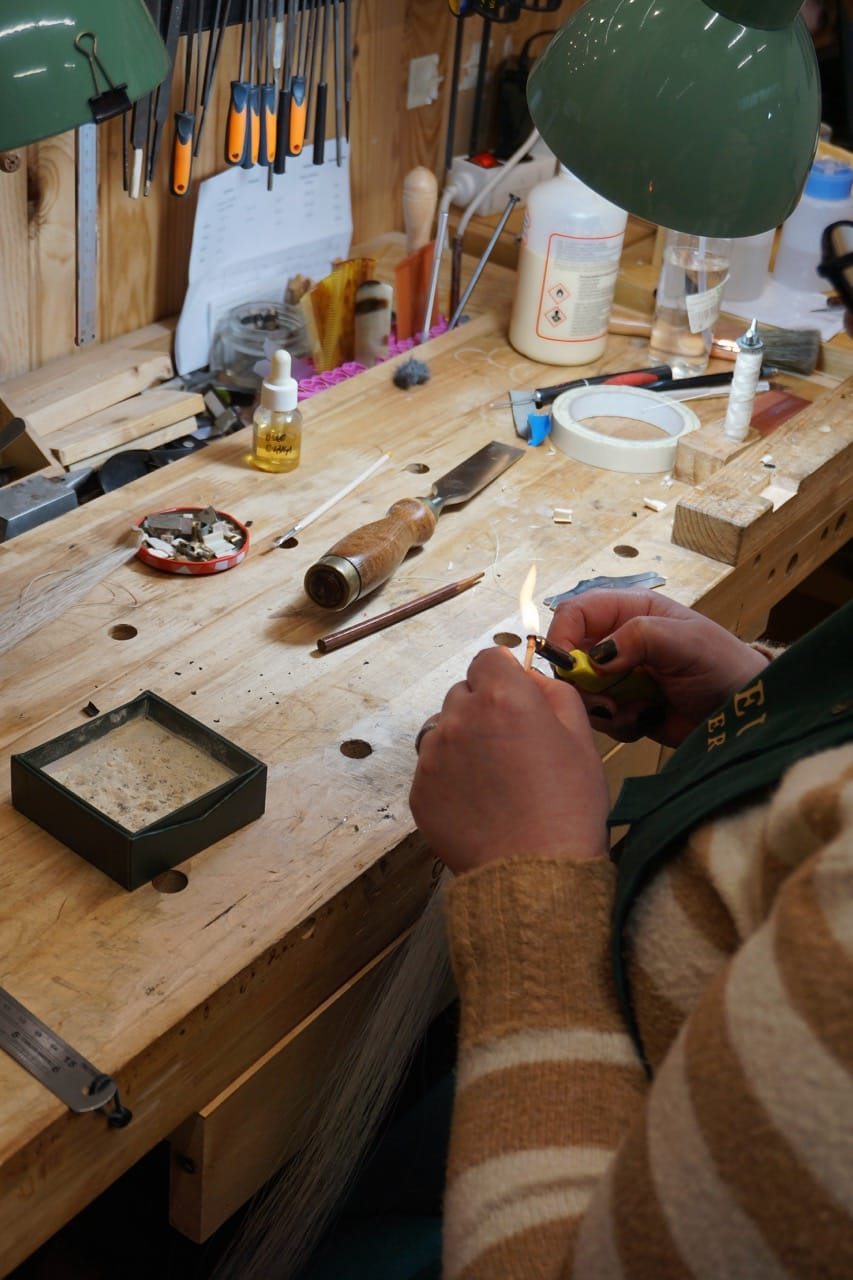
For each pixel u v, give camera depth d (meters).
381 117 2.07
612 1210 0.51
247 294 1.90
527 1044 0.67
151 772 1.02
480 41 2.19
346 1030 1.04
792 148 1.06
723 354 1.85
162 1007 0.85
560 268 1.71
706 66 1.03
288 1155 1.04
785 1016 0.47
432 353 1.79
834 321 1.95
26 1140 0.75
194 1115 0.91
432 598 1.29
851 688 0.67
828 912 0.48
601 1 1.09
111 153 1.66
